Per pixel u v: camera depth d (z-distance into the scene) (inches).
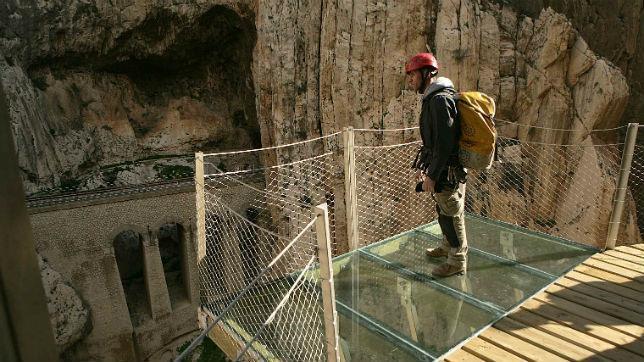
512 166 609.6
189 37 1043.3
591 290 145.9
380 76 737.6
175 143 1162.0
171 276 1051.3
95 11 949.2
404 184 679.7
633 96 637.3
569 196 596.1
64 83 1018.1
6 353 26.6
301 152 861.2
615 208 171.8
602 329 123.6
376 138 751.7
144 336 895.1
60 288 773.9
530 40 631.2
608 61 599.8
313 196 829.2
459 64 658.2
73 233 791.7
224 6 952.3
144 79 1141.7
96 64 1048.2
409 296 150.3
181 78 1177.4
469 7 650.2
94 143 1055.0
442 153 127.0
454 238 156.3
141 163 1102.4
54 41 949.8
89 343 831.7
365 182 694.5
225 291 183.3
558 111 612.4
